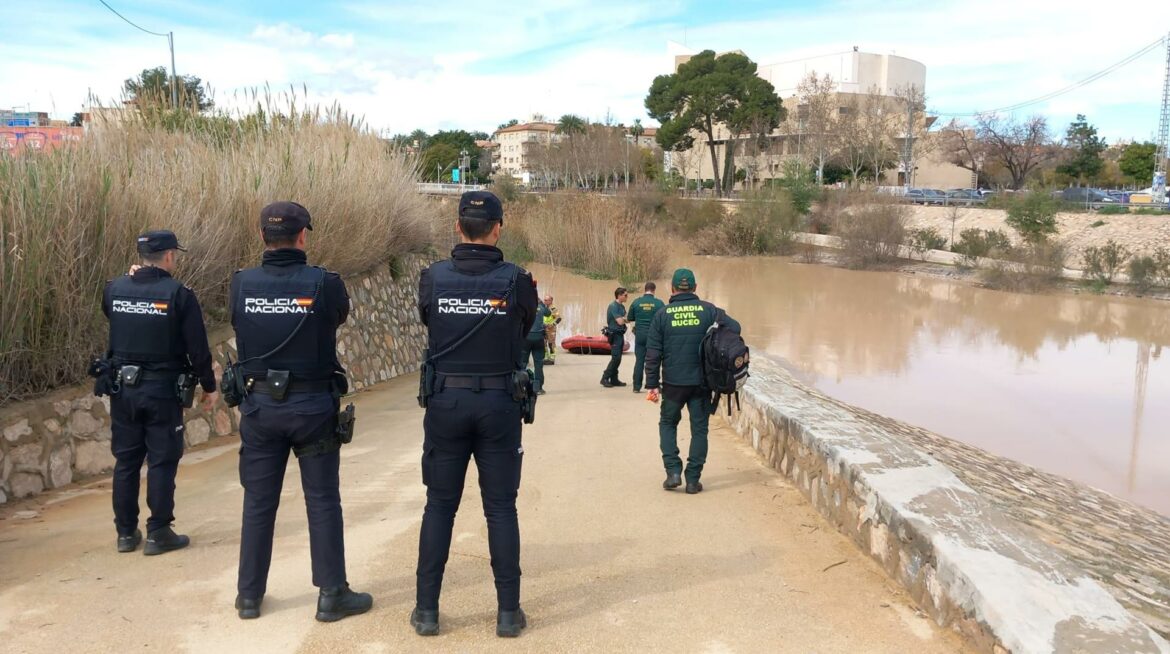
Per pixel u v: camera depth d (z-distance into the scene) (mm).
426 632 3652
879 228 47188
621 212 40406
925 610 4023
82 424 6355
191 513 5438
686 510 5730
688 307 6137
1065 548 6156
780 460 6766
